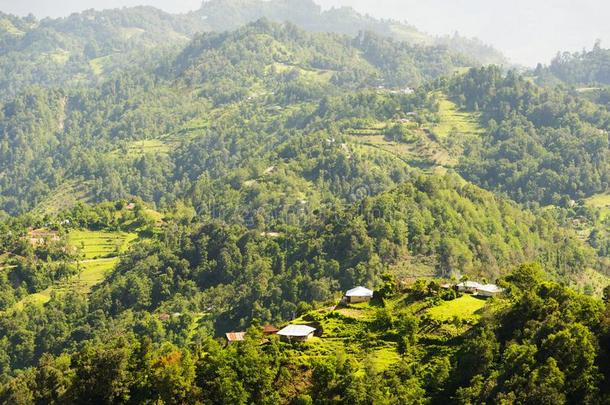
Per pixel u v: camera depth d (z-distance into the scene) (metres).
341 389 85.62
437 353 94.50
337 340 100.75
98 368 90.06
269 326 110.50
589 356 78.12
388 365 93.38
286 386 89.19
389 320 102.12
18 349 174.25
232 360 88.38
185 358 89.31
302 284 173.62
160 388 86.88
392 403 83.31
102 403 89.69
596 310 88.25
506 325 93.50
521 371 79.56
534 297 92.62
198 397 86.06
